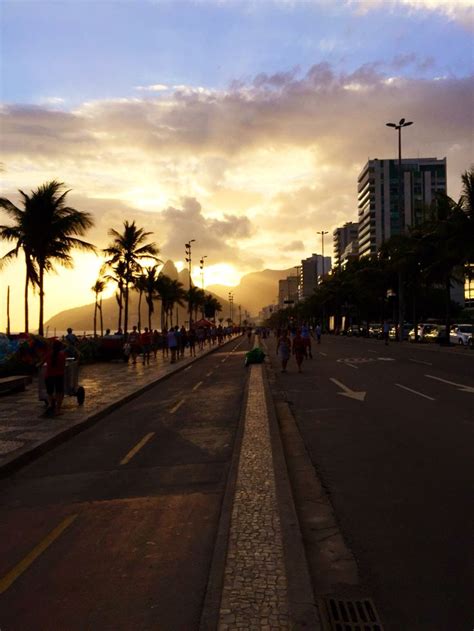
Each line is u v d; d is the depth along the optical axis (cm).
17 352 2278
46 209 3130
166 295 8694
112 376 2305
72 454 967
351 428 1068
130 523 599
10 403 1539
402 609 403
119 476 802
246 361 2831
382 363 2609
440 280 4450
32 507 676
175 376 2439
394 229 14638
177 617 397
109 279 5575
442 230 3675
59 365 1335
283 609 383
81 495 716
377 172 14812
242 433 995
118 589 445
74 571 483
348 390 1642
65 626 391
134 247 5322
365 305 8062
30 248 3198
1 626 395
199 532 564
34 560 511
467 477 714
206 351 4456
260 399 1430
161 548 526
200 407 1466
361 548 511
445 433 980
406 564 474
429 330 5191
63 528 593
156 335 4109
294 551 479
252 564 454
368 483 708
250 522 549
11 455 890
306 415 1247
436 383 1734
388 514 594
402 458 821
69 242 3288
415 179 14650
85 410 1368
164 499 680
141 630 382
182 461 875
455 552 494
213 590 413
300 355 2323
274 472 730
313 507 626
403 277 5334
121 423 1267
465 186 3519
